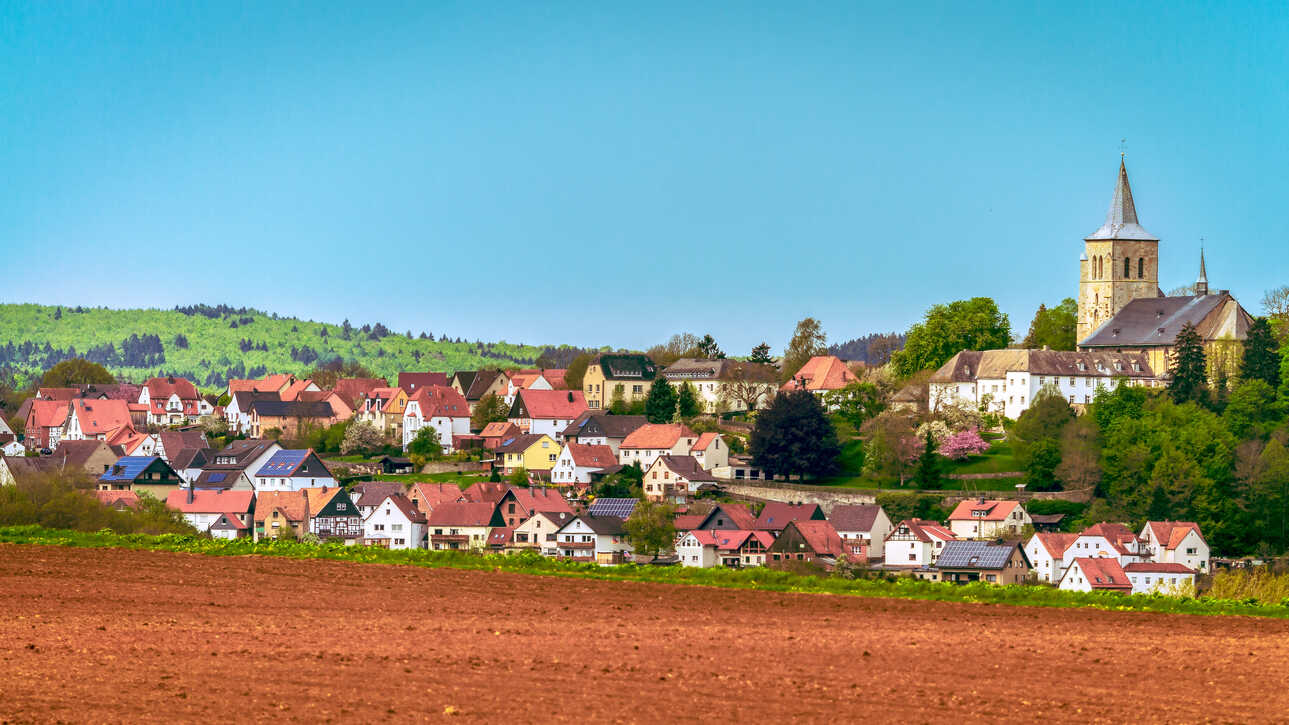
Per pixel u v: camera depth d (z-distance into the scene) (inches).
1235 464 6471.5
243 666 2305.6
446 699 2112.5
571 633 2706.7
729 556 6048.2
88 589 3129.9
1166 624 2984.7
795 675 2338.8
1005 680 2340.1
